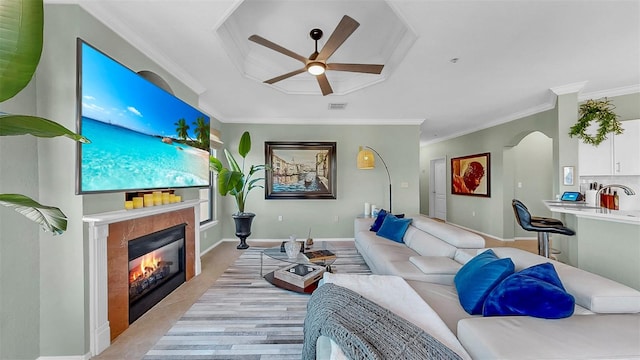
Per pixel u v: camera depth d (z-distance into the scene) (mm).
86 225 1699
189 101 3070
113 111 1795
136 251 2170
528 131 4391
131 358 1715
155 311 2307
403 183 5090
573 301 1188
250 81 3088
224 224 4926
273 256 2902
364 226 4031
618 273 2330
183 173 2658
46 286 1660
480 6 1801
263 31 2395
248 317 2205
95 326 1732
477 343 1083
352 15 2164
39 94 1635
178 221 2791
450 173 6707
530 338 1053
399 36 2406
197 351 1778
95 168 1662
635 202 3246
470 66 2717
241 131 4914
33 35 994
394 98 3756
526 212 3156
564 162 3453
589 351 970
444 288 1852
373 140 5066
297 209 4977
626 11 1838
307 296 2594
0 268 1472
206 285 2873
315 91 3582
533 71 2850
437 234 2688
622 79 3092
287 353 1761
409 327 1104
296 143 4918
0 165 1461
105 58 1731
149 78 2475
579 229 2633
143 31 2062
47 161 1635
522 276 1360
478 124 5453
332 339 993
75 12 1656
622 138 3188
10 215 1514
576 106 3391
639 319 1169
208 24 1988
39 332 1656
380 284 1579
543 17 1914
